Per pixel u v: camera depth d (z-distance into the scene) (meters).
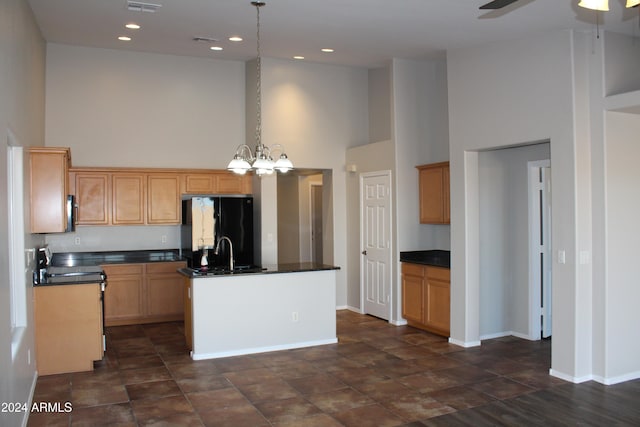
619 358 4.54
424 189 6.71
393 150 6.82
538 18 4.29
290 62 7.42
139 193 6.96
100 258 7.03
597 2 2.57
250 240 7.16
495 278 6.16
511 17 4.35
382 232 7.08
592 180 4.57
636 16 4.15
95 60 6.84
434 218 6.54
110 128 6.93
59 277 5.22
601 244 4.50
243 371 4.91
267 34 5.67
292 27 5.34
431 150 7.02
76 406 4.04
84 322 4.92
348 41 5.83
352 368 4.99
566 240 4.55
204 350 5.35
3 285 2.99
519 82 4.98
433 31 5.10
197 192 7.25
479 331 5.96
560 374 4.64
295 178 9.94
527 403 4.05
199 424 3.70
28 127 4.71
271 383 4.57
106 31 5.77
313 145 7.59
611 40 4.57
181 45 6.39
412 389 4.39
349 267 7.85
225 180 7.41
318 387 4.46
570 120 4.50
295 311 5.77
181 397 4.23
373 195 7.25
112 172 6.84
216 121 7.48
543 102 4.75
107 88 6.91
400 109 6.81
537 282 6.04
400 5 4.43
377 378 4.68
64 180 4.77
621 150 4.56
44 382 4.60
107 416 3.84
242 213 7.11
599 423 3.66
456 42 5.43
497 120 5.23
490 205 6.12
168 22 5.32
